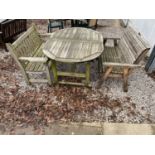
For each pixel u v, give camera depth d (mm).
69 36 3721
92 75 4047
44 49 3275
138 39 3316
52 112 3160
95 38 3664
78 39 3605
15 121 2996
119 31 4422
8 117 3047
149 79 4016
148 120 3100
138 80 3967
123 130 2936
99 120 3068
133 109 3277
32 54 3744
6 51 4828
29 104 3281
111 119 3092
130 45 3510
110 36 4020
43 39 4578
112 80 3920
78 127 2961
